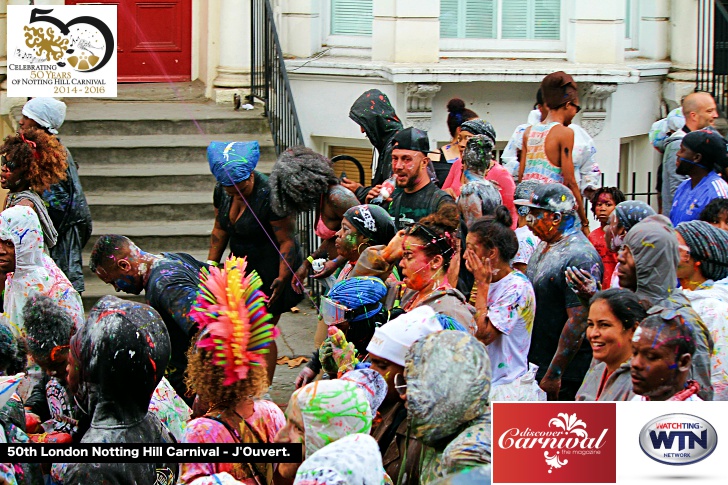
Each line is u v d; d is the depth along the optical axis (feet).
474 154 21.29
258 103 35.19
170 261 17.16
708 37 37.42
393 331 12.42
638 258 14.93
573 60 36.47
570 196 17.13
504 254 15.58
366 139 35.86
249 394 11.47
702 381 13.08
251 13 34.91
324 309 15.96
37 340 14.19
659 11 38.09
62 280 18.62
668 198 26.03
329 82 36.01
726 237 15.84
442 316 13.42
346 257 18.52
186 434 11.36
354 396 10.77
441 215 15.33
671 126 28.50
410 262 15.25
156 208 30.83
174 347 17.16
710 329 14.52
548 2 36.63
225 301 11.61
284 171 20.89
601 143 36.68
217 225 22.35
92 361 11.79
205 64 36.83
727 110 36.17
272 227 21.56
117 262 17.08
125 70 37.60
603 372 13.97
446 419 10.27
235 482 10.82
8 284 18.28
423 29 35.24
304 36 36.24
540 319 17.33
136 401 12.00
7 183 21.71
